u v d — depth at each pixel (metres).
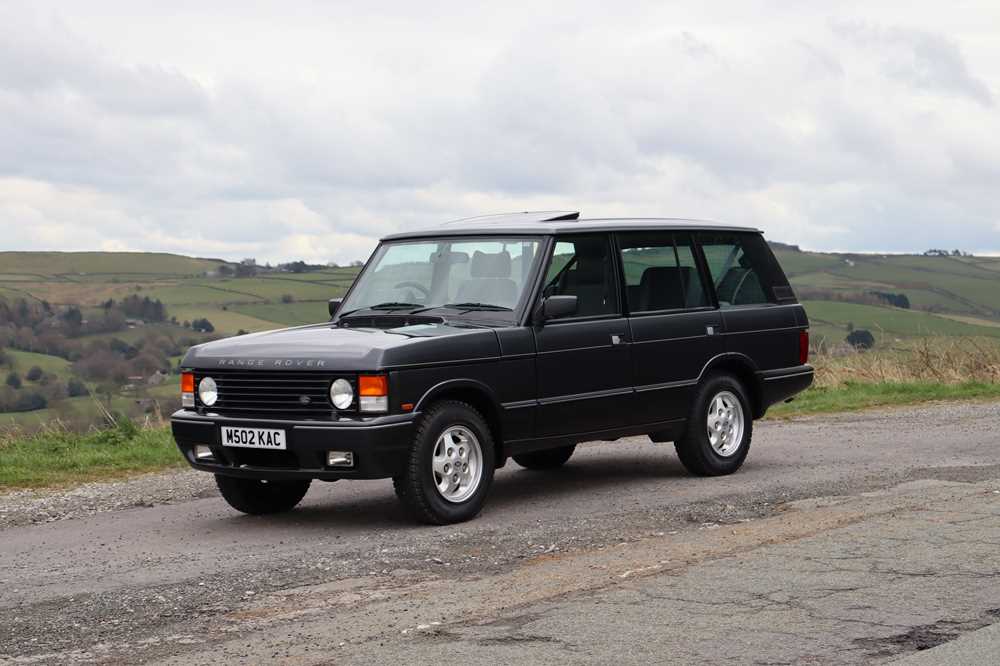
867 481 9.95
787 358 11.13
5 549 8.15
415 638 5.45
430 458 8.38
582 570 6.73
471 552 7.50
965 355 20.77
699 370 10.30
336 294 71.31
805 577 6.35
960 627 5.41
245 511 9.33
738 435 10.67
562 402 9.23
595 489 10.06
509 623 5.64
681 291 10.31
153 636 5.75
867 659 4.97
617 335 9.66
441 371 8.45
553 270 9.32
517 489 10.21
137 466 11.96
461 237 9.71
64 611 6.31
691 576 6.44
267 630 5.75
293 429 8.27
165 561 7.57
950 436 13.35
